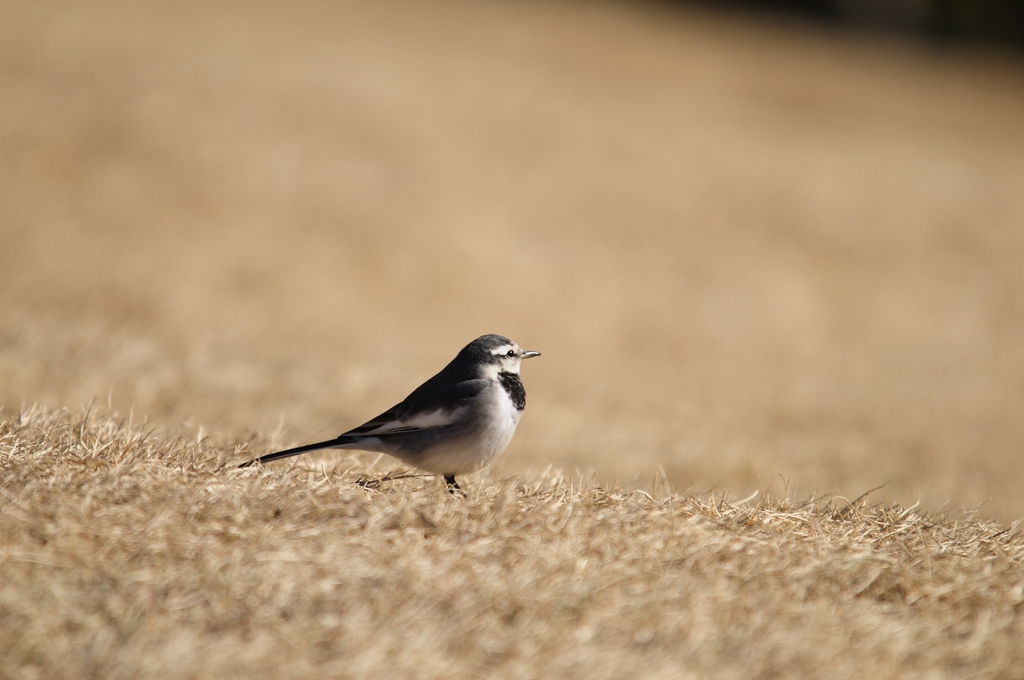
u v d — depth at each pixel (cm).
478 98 3256
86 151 2431
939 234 2705
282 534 506
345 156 2638
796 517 604
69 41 3139
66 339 1244
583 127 3161
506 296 1988
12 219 2008
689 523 568
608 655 426
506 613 453
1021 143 3628
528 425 1230
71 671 394
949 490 1083
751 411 1451
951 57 4988
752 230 2594
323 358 1434
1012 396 1655
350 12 4106
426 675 404
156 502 527
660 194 2727
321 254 2075
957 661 448
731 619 464
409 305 1892
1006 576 537
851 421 1423
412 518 537
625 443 1195
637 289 2122
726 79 3956
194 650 409
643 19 4841
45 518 500
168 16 3603
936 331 2056
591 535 536
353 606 446
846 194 2906
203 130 2642
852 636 457
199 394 1113
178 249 1995
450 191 2534
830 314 2114
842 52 4700
